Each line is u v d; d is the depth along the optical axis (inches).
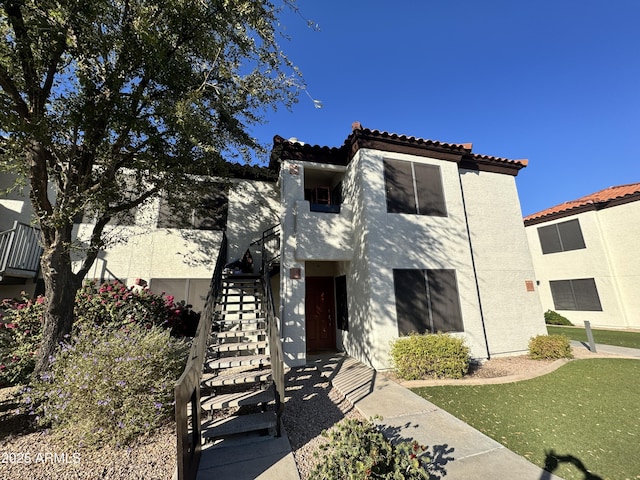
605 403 190.1
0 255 281.7
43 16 147.3
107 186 205.6
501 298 360.8
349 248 338.3
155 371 175.9
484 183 398.0
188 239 367.9
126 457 133.6
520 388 223.6
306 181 426.6
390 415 174.2
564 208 644.1
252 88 221.3
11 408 181.3
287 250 318.7
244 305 340.2
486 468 120.6
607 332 507.8
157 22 177.3
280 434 154.2
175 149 221.8
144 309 282.8
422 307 305.6
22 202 331.0
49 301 190.7
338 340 383.6
